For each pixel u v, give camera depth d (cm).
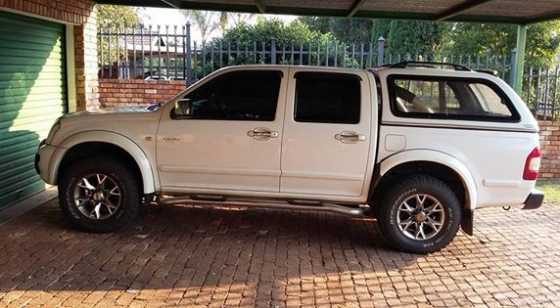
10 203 741
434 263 573
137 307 445
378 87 601
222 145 604
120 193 620
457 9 902
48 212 709
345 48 1091
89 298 458
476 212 782
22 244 582
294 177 603
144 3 959
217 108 611
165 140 611
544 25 1408
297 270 539
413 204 596
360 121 590
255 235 645
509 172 583
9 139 731
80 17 892
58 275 503
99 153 630
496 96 591
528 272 552
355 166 594
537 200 591
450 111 593
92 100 955
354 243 630
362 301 474
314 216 738
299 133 595
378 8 954
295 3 926
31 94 789
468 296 491
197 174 615
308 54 1089
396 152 587
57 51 869
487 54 1402
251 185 613
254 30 1349
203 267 536
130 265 534
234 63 1105
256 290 487
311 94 601
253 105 605
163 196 634
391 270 549
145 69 1123
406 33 1916
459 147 582
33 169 806
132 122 616
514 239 661
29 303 445
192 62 1111
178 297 467
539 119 1062
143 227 658
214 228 666
